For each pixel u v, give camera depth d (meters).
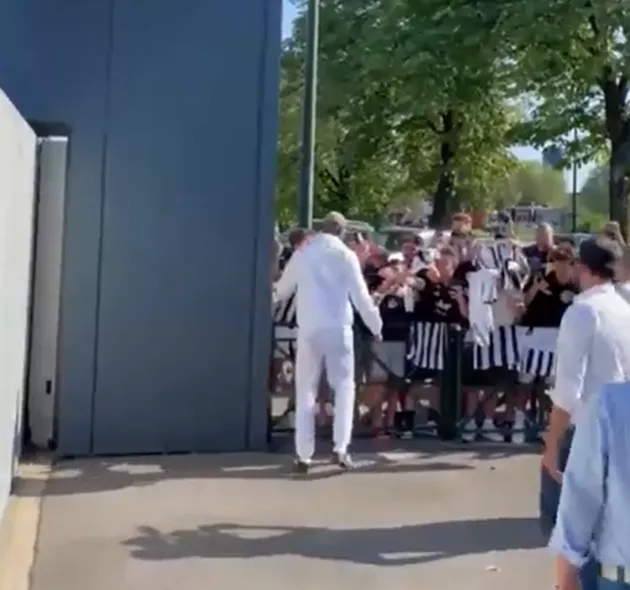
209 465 7.97
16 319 6.86
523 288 9.01
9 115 5.91
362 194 27.19
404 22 18.47
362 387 9.03
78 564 5.65
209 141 8.31
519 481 7.70
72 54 8.08
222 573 5.56
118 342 8.20
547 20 16.16
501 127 22.09
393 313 8.98
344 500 7.08
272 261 8.45
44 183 8.13
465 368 9.06
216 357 8.38
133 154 8.20
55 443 8.19
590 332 4.53
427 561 5.82
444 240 9.51
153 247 8.24
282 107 24.58
